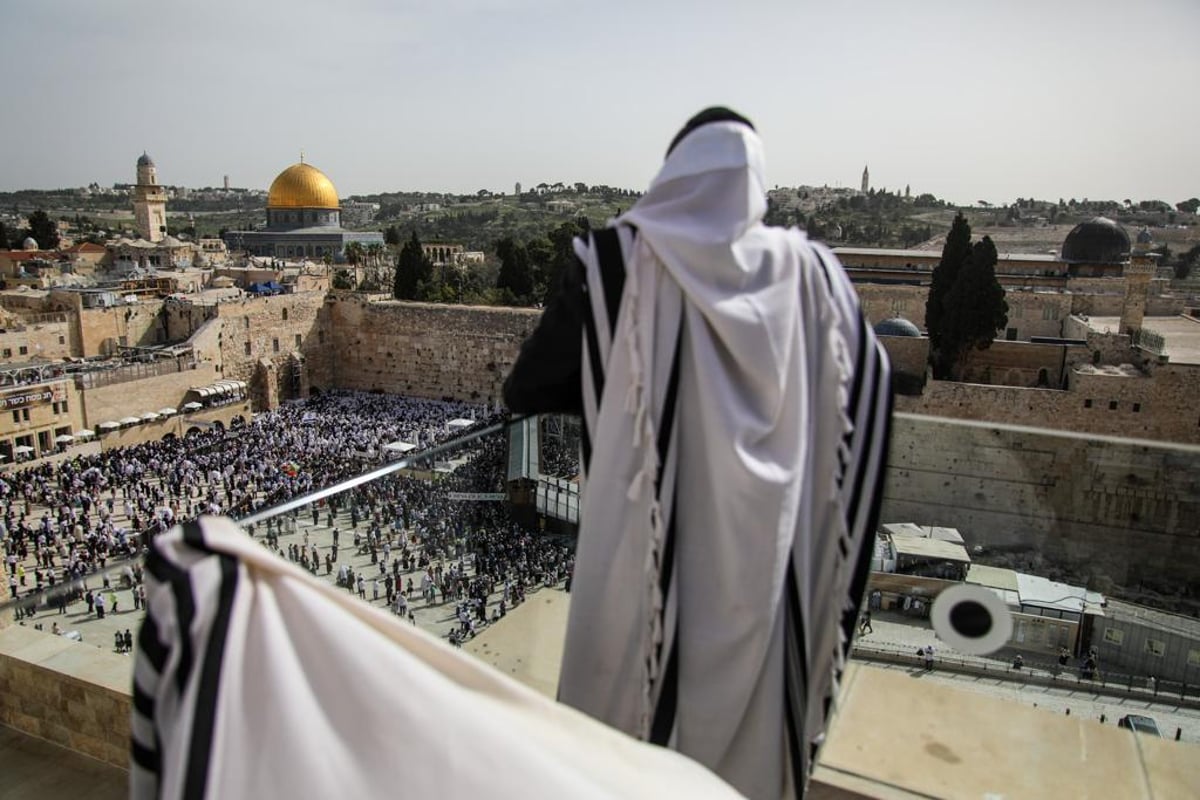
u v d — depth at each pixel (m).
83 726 5.62
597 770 1.71
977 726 4.30
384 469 4.89
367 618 1.81
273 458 52.25
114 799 5.41
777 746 2.63
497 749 1.55
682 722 2.59
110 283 87.25
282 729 1.44
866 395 2.71
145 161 152.50
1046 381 54.31
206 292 80.25
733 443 2.39
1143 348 50.22
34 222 158.62
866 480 2.74
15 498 44.03
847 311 2.75
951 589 4.50
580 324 2.68
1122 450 4.41
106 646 5.38
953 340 53.25
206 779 1.38
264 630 1.58
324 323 74.94
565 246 87.00
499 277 91.94
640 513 2.56
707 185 2.51
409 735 1.50
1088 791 4.07
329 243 154.62
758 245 2.53
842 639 2.77
